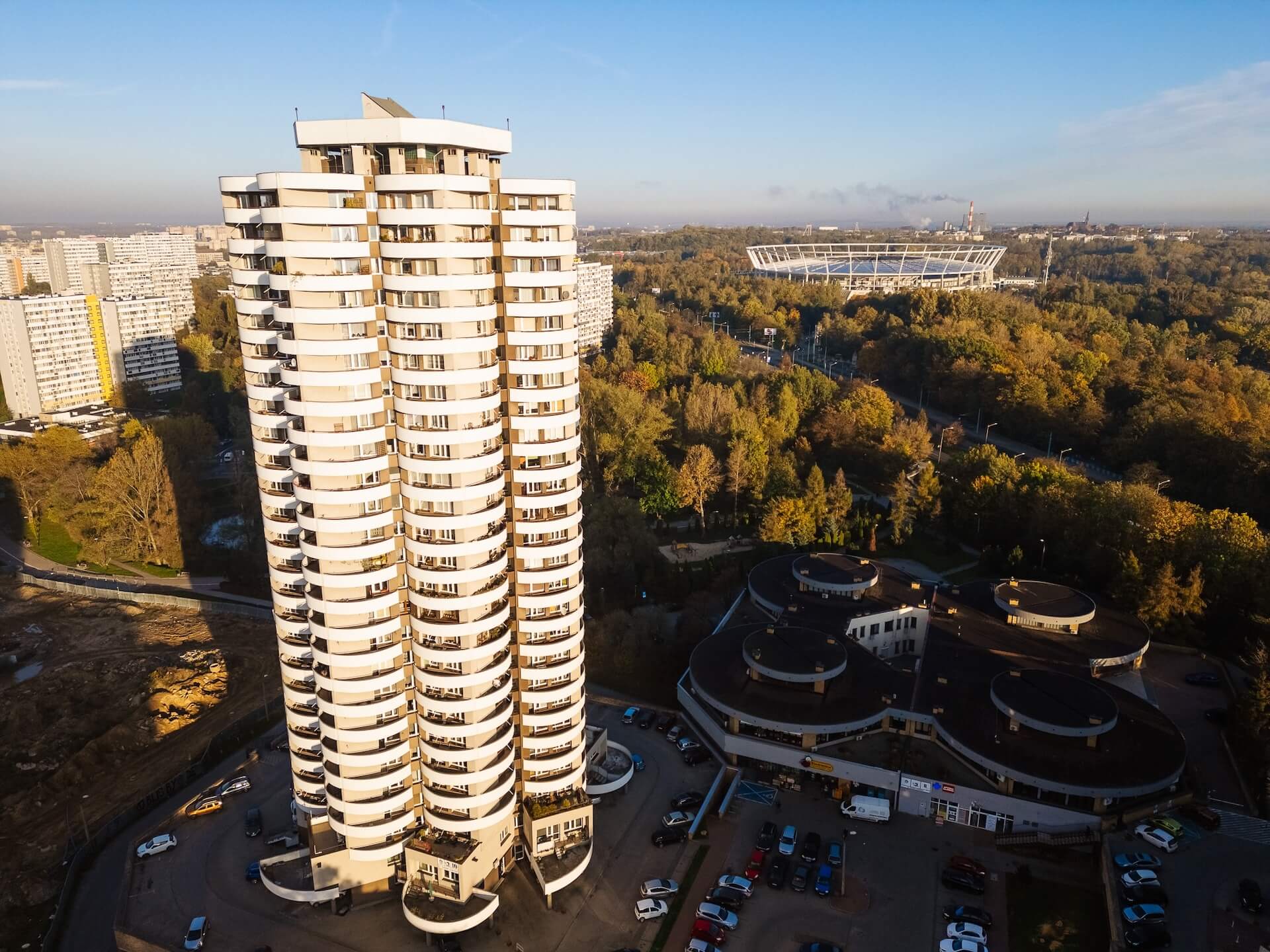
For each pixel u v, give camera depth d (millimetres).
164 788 112312
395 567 83438
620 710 127125
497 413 82750
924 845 97688
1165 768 98125
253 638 156875
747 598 151250
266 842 100312
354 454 79188
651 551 169625
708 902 87812
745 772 111312
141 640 157250
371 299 77562
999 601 134625
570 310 83688
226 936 86000
